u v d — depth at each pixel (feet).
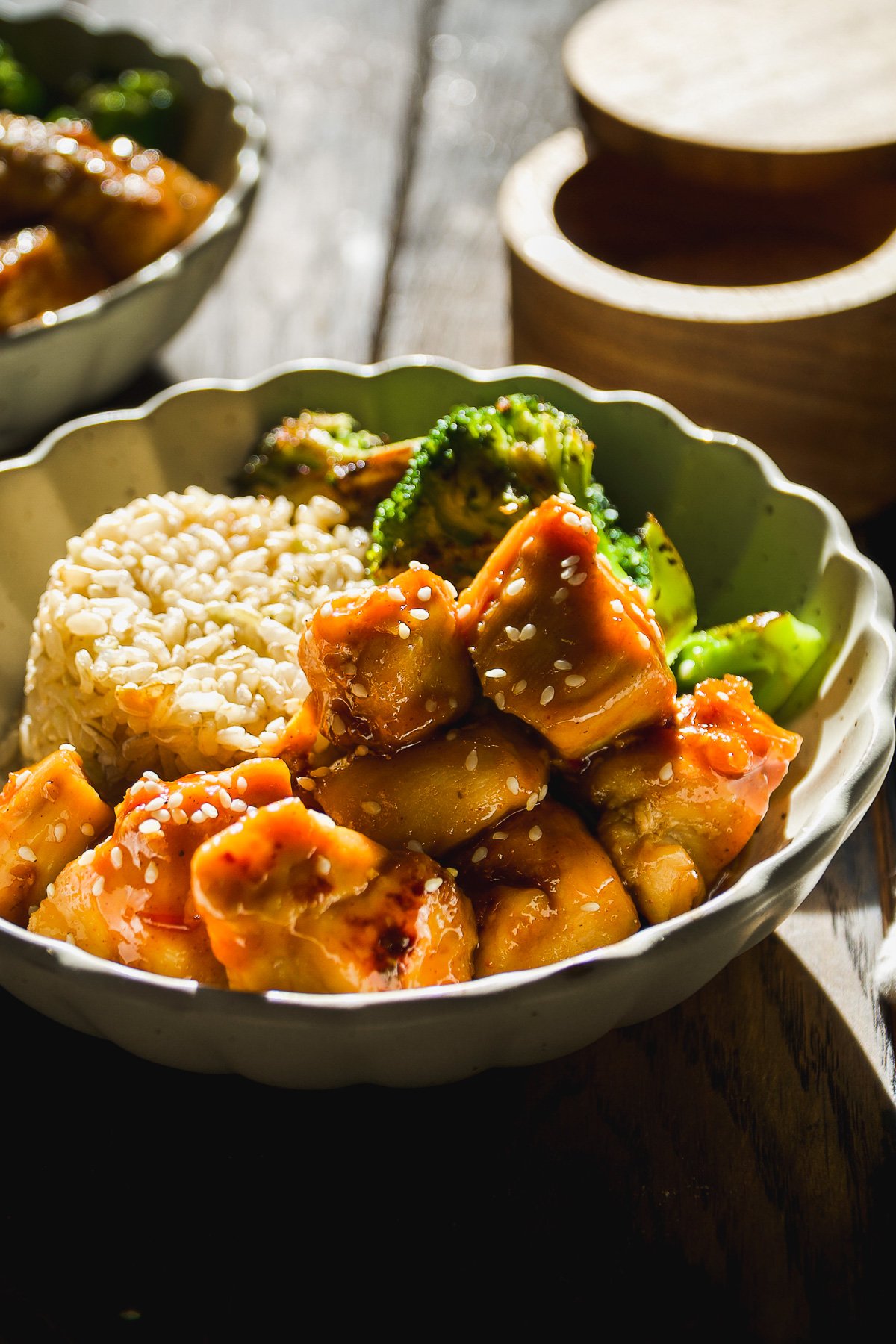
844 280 1.76
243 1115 1.40
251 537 1.60
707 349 1.77
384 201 2.33
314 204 2.32
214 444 1.70
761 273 1.98
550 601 1.39
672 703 1.43
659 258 2.02
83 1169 1.38
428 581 1.41
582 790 1.45
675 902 1.41
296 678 1.52
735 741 1.42
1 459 1.89
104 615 1.53
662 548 1.55
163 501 1.61
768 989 1.46
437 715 1.41
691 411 1.82
